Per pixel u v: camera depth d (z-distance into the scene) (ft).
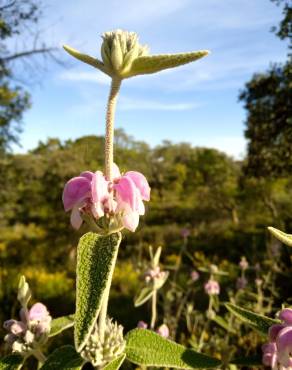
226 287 23.70
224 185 57.41
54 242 43.24
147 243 41.39
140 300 8.30
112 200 3.59
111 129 3.67
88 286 3.06
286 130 20.80
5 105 33.32
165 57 3.38
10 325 4.75
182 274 27.30
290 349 3.49
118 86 3.62
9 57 29.50
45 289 25.94
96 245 3.31
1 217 52.11
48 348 15.69
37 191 55.83
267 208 42.78
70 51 3.63
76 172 45.37
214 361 4.33
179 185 78.28
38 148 61.26
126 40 3.54
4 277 28.37
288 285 19.22
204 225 49.37
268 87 22.59
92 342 4.19
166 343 4.42
